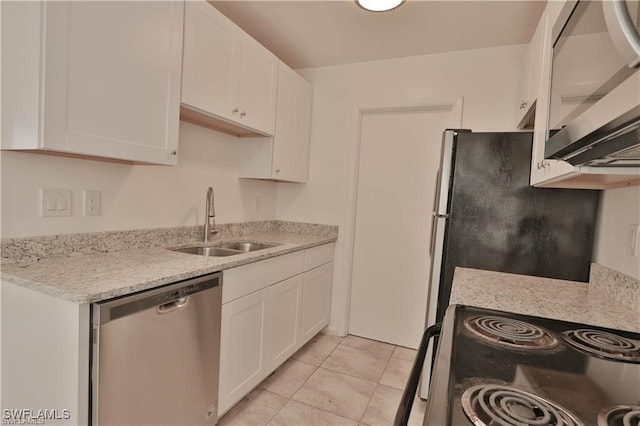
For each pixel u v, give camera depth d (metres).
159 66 1.54
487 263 1.89
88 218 1.61
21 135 1.19
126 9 1.38
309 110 3.00
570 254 1.76
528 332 0.97
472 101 2.53
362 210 2.97
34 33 1.14
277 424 1.79
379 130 2.90
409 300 2.83
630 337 0.97
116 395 1.14
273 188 3.11
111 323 1.11
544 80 1.49
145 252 1.75
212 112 1.87
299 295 2.42
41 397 1.15
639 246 1.26
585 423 0.56
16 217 1.35
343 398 2.04
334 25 2.24
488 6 1.95
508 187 1.86
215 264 1.55
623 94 0.58
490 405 0.60
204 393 1.54
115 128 1.36
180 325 1.38
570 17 0.92
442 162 1.97
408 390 0.71
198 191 2.27
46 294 1.12
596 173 1.02
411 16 2.09
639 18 0.50
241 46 2.08
